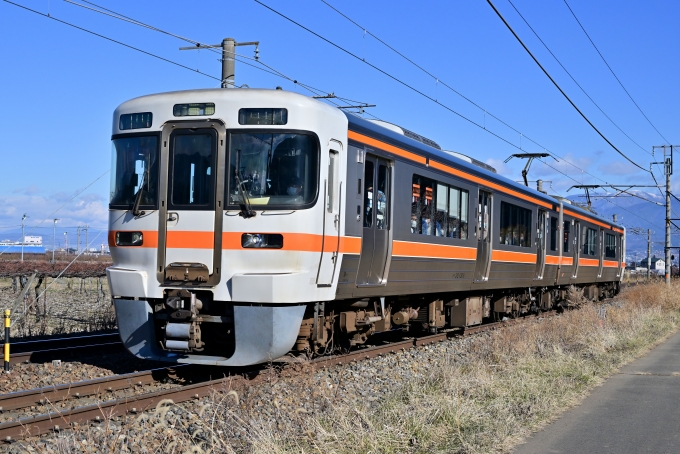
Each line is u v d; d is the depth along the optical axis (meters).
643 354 13.31
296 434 5.91
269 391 7.39
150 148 9.02
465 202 14.20
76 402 7.57
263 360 8.61
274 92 8.84
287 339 8.70
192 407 7.25
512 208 17.08
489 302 17.05
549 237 20.28
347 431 5.95
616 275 31.08
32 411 7.12
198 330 8.75
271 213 8.60
